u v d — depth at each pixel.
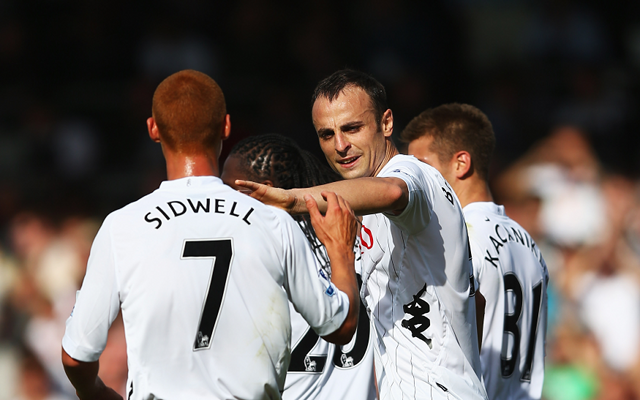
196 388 8.20
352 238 8.80
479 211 12.20
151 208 8.60
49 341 25.22
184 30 35.72
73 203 30.77
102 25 35.84
